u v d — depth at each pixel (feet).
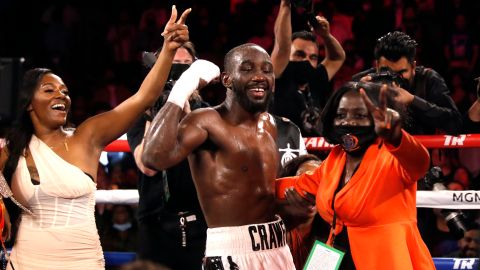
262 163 9.62
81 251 9.79
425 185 12.10
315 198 9.63
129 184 17.03
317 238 10.30
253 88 9.41
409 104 11.52
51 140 10.01
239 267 9.41
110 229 16.02
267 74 9.48
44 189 9.67
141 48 26.30
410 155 8.46
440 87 12.13
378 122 8.23
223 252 9.45
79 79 25.94
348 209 8.95
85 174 9.83
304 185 9.63
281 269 9.70
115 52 26.48
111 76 25.73
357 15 24.25
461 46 23.57
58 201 9.73
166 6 27.02
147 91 9.97
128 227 16.06
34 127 10.03
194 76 9.33
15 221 9.98
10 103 9.73
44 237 9.70
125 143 12.23
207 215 9.66
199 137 9.35
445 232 14.34
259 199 9.60
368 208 8.85
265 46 24.82
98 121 9.97
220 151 9.50
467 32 23.70
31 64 25.67
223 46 25.45
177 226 11.39
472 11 24.03
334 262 9.05
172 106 9.11
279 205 10.02
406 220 8.91
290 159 11.24
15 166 9.80
